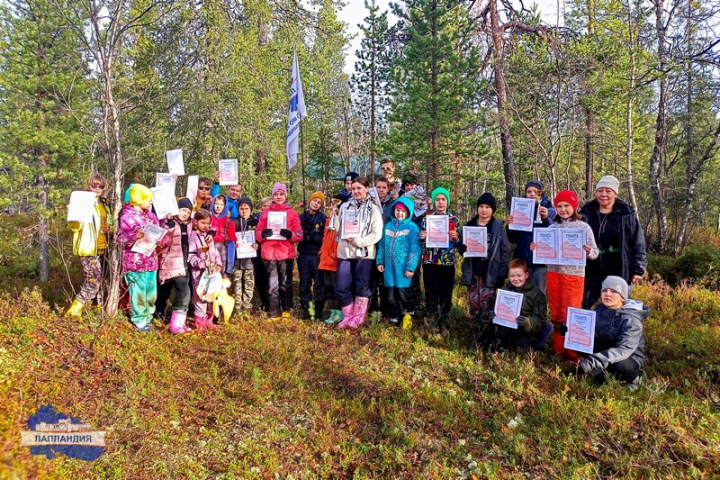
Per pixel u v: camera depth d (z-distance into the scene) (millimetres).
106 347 4902
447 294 6254
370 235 6223
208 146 10914
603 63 10922
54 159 8727
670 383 4762
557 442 3668
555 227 5320
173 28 10258
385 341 5848
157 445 3633
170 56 10031
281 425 4051
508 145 12578
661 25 10844
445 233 6059
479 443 3848
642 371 4816
